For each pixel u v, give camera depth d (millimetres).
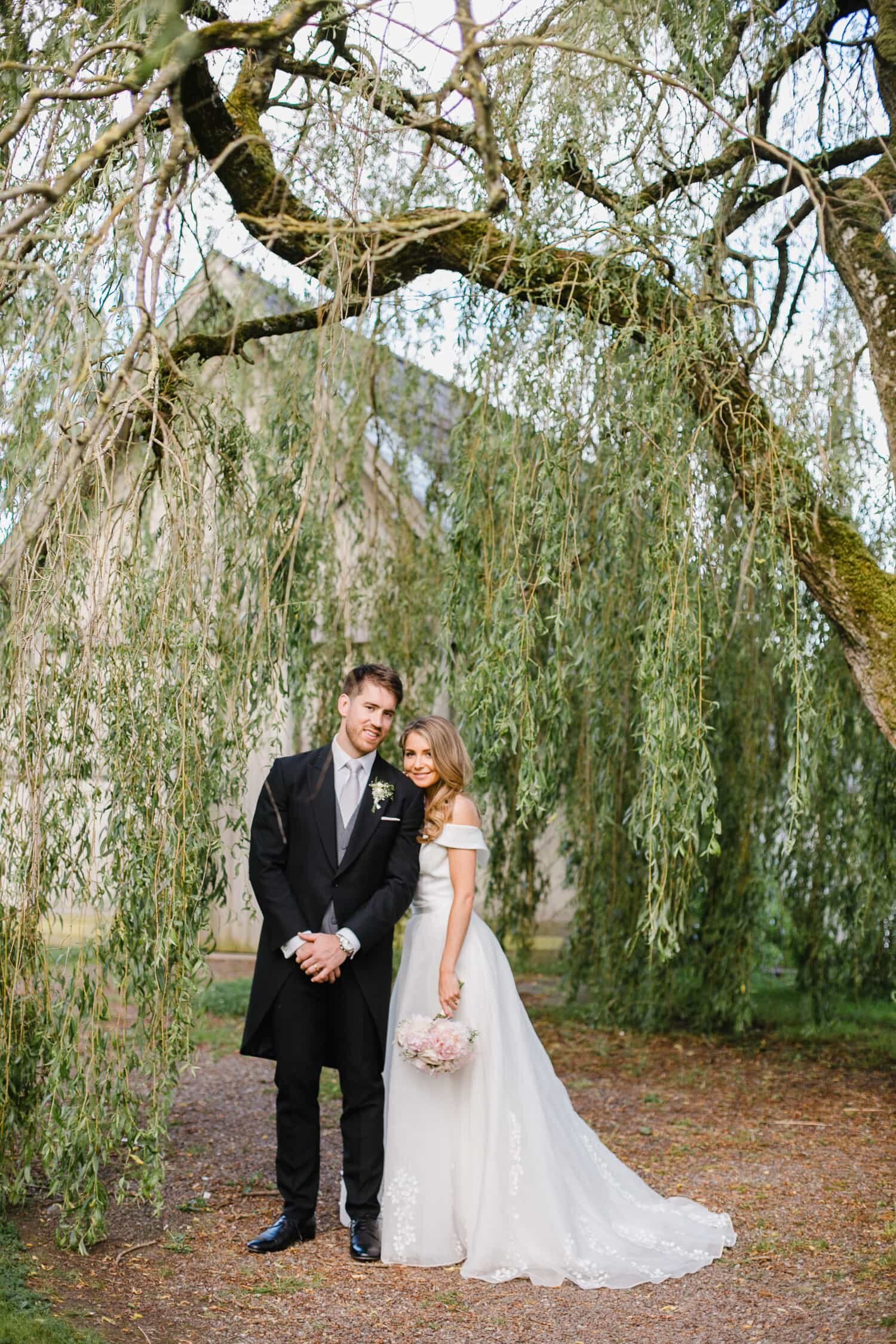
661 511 4520
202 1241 3916
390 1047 4102
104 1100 3635
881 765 6496
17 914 3508
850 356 5445
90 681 3430
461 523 5090
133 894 3576
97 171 3883
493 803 7293
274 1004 3924
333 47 4418
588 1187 3996
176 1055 3730
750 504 4637
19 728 3340
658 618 4570
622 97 4574
